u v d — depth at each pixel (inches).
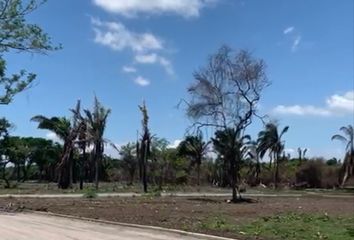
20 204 1263.5
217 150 2060.8
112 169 3725.4
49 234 703.1
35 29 1261.1
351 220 989.8
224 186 3230.8
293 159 4623.5
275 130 3747.5
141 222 872.9
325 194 2677.2
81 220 911.7
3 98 1279.5
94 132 2561.5
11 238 655.1
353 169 3612.2
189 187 2950.3
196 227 803.4
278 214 1155.9
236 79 1916.8
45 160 4042.8
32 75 1311.5
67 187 2561.5
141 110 2490.2
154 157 3312.0
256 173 3801.7
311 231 776.9
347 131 3602.4
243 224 882.1
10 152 3208.7
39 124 2623.0
